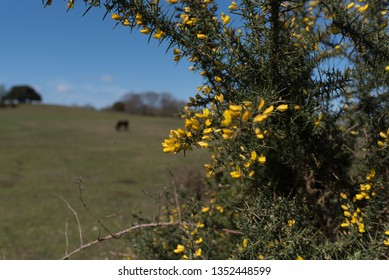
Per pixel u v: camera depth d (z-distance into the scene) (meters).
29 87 83.56
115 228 6.38
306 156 2.15
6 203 8.69
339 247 1.97
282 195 2.29
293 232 1.97
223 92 1.94
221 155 1.79
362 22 1.98
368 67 2.33
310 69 2.00
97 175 12.48
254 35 1.86
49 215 7.68
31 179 11.69
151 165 14.77
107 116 55.91
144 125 41.69
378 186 2.14
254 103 1.55
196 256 2.43
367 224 2.04
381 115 2.31
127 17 1.80
